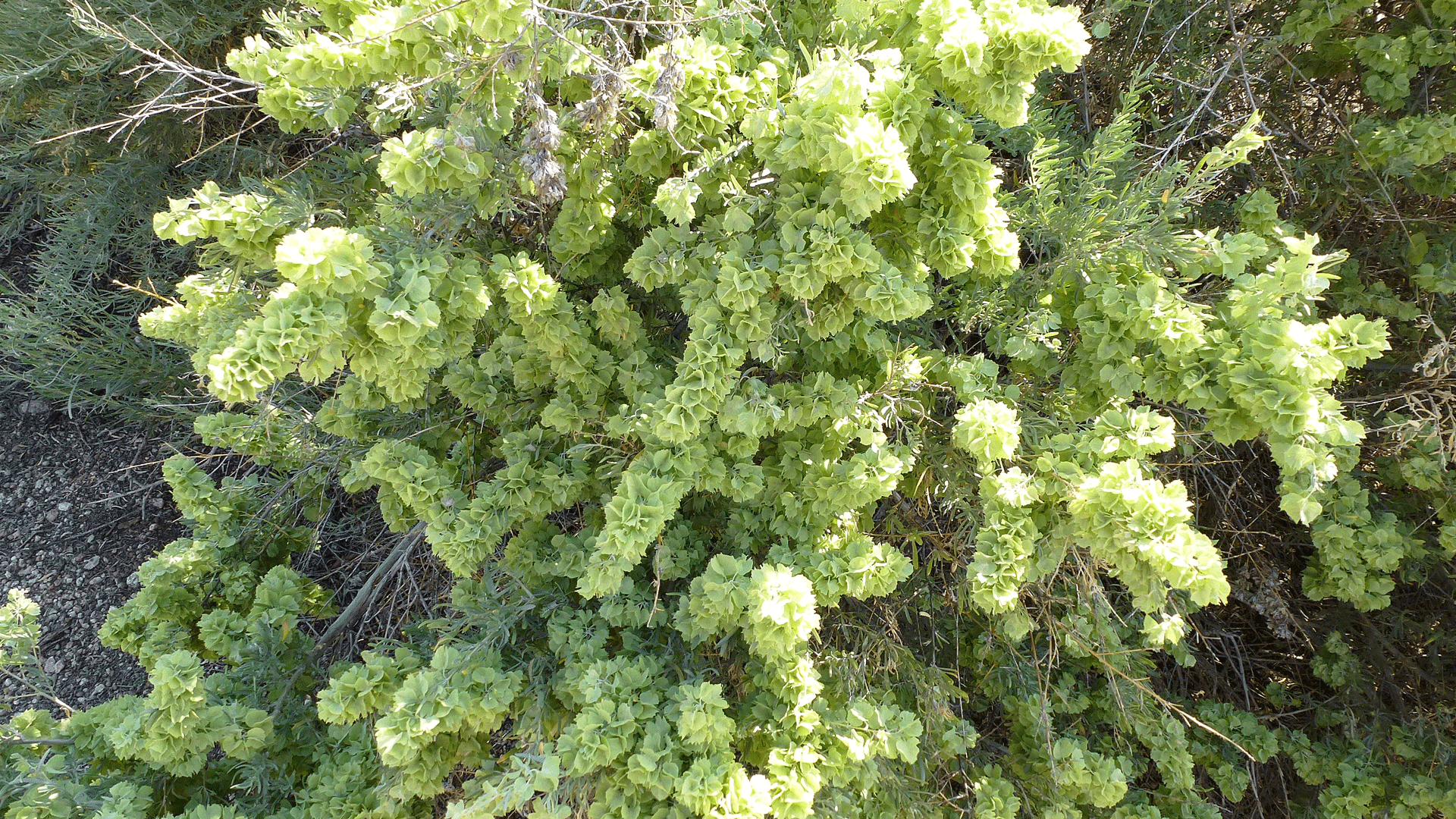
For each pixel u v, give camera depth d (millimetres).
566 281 2426
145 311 3703
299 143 3750
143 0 3322
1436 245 2803
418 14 1774
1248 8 3045
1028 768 2746
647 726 1903
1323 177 2988
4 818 2102
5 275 3975
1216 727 3012
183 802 2367
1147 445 1875
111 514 3766
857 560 2051
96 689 3498
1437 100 2865
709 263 1990
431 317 1587
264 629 2533
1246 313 1850
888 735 2039
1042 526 2066
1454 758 2820
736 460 2145
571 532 3109
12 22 3420
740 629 2369
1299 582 3408
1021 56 1705
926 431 2461
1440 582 3098
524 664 2291
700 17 2055
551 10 1690
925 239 1992
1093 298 2078
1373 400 2662
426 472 2201
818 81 1633
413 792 2039
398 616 3430
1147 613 2049
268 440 2797
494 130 1947
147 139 3482
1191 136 2977
